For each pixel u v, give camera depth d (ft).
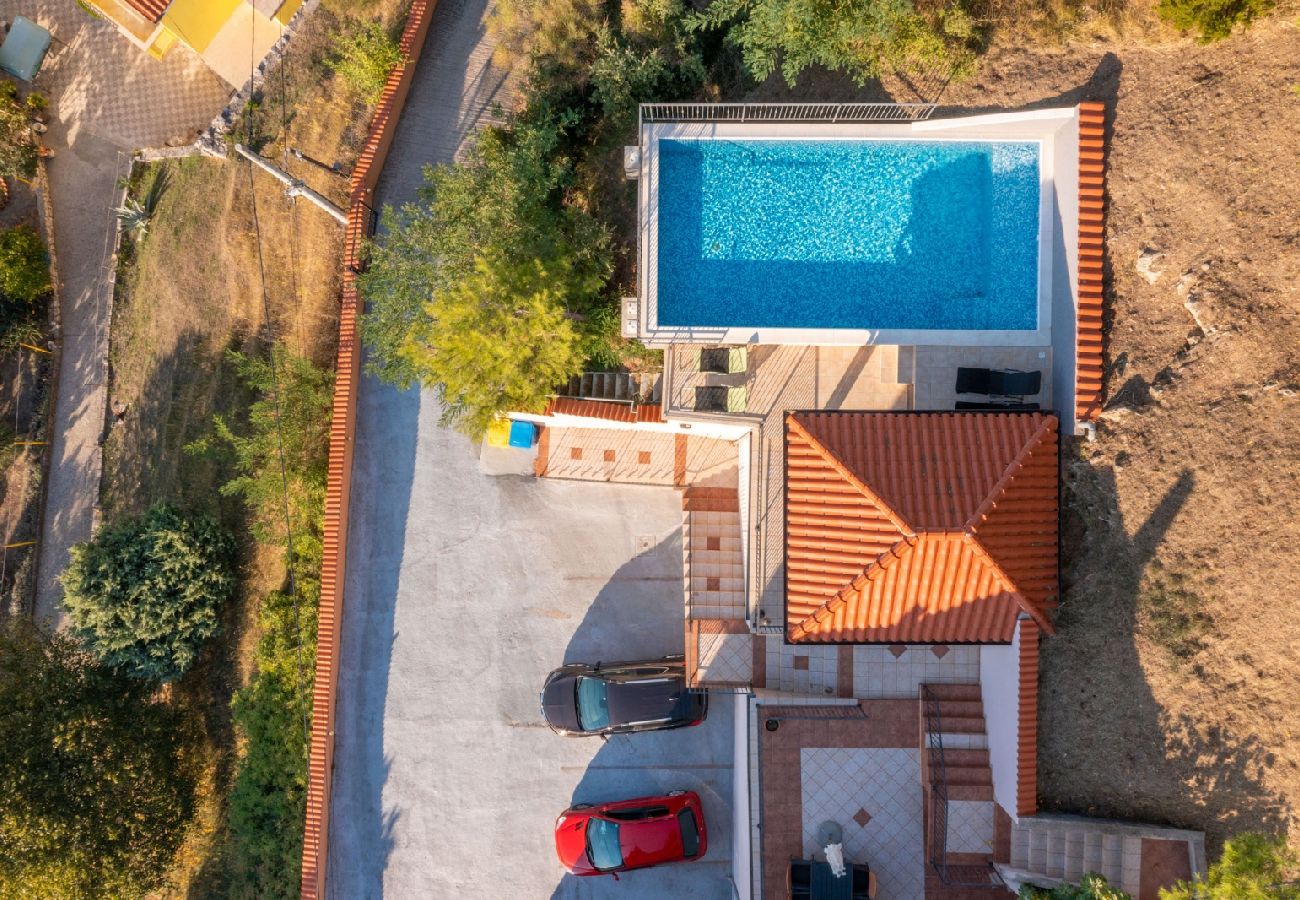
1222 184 42.80
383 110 57.88
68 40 76.02
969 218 49.85
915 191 50.16
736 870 55.21
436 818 58.49
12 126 73.92
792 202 50.78
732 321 50.83
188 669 63.31
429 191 53.21
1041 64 47.14
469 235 49.14
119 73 75.05
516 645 59.11
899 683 51.31
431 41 60.03
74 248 76.54
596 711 55.06
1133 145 45.03
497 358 47.24
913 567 42.27
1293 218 41.01
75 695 58.59
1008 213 49.42
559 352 47.55
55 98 76.33
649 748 57.93
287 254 63.52
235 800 60.70
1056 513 43.21
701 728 57.93
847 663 52.06
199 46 65.10
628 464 58.90
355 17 62.23
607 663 57.93
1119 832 42.96
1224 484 42.01
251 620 63.82
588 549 59.31
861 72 49.34
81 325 76.38
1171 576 43.09
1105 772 44.24
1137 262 44.52
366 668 59.36
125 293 74.23
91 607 58.23
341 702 59.26
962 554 41.88
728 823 57.52
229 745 64.23
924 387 48.32
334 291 61.82
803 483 44.47
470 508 59.72
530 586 59.36
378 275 51.42
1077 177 44.86
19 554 75.46
